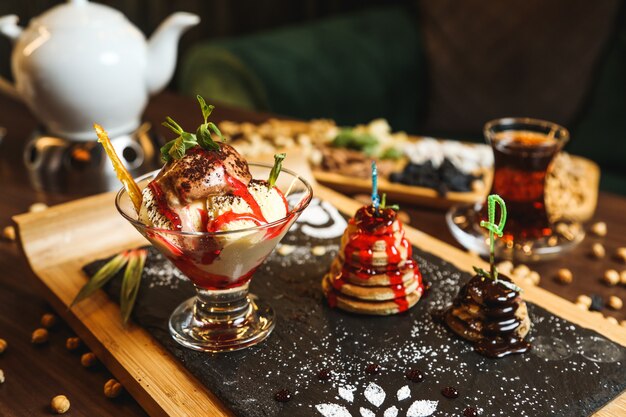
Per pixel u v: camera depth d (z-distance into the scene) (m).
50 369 0.50
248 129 0.88
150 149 0.75
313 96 1.27
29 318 0.55
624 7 1.26
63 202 0.71
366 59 1.35
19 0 1.24
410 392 0.46
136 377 0.47
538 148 0.62
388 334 0.50
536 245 0.63
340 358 0.48
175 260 0.47
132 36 0.71
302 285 0.55
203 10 1.43
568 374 0.47
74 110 0.70
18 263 0.62
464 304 0.50
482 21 1.35
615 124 1.20
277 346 0.49
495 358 0.48
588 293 0.59
